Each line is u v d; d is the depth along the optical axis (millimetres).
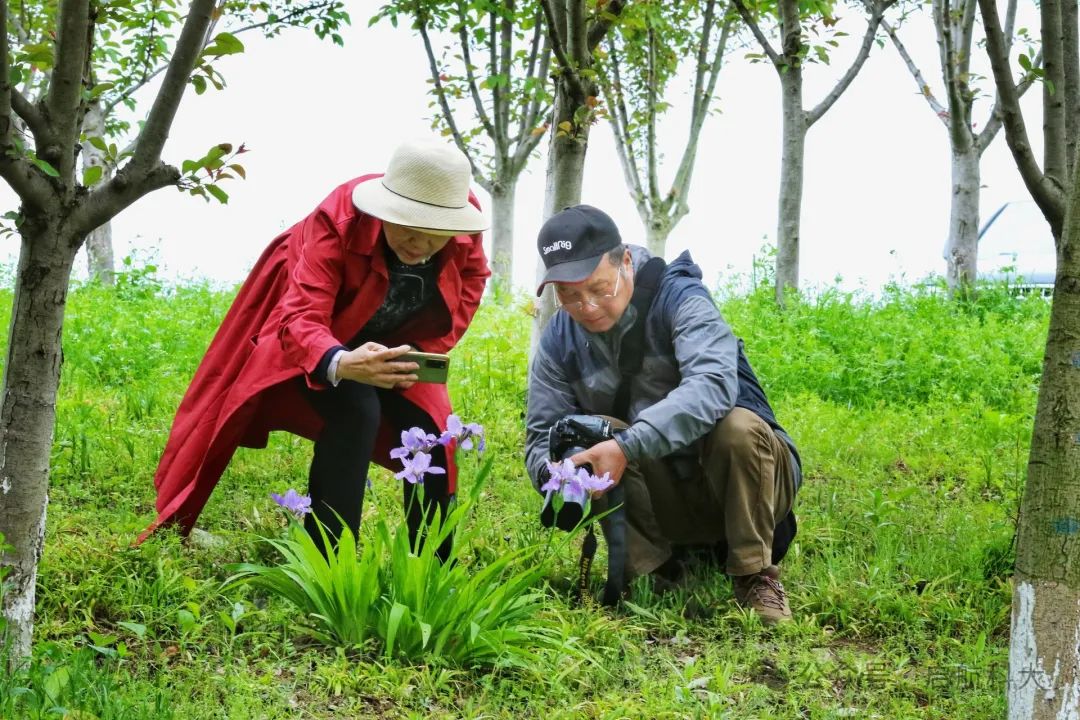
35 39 7977
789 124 11859
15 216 2916
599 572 4281
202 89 3088
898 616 4004
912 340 9461
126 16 3225
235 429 3846
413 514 4086
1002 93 4266
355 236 3660
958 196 12742
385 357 3404
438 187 3564
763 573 3988
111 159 3059
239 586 3689
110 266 15414
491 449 6047
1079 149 2861
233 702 2996
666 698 3266
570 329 4184
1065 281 2850
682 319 3973
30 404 2977
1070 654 2846
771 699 3391
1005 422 7258
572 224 3861
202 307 10969
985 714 3260
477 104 14977
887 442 6902
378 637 3486
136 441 5598
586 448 3865
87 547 3871
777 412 7609
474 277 3996
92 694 2867
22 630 3004
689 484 4137
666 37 15453
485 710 3162
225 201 3035
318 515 3779
